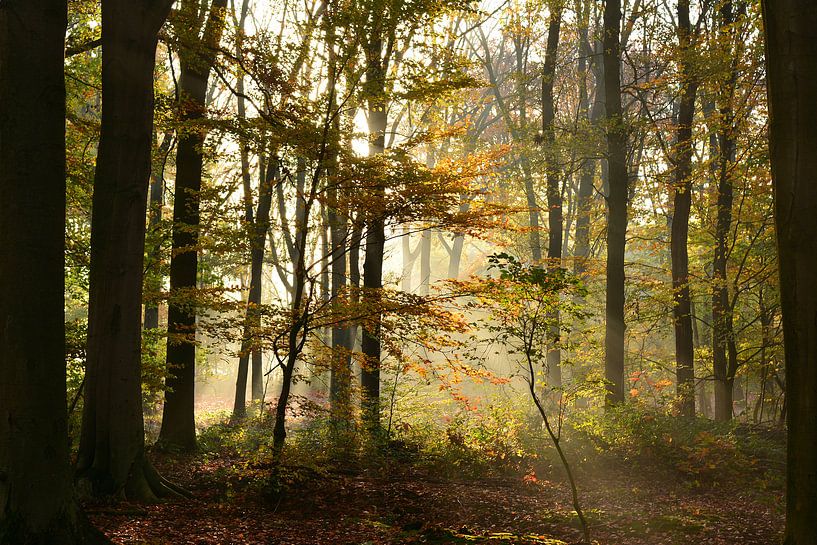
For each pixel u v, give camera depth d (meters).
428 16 10.20
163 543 7.25
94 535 5.94
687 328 19.42
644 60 18.78
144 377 12.15
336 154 10.23
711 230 19.86
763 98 17.64
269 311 10.44
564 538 8.27
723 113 18.38
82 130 12.99
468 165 10.79
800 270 5.39
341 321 10.66
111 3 9.20
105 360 9.25
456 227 11.00
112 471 9.13
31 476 5.53
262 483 9.72
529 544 7.66
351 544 7.80
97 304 9.27
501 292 10.16
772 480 11.33
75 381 12.57
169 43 12.30
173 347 14.10
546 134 20.03
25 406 5.51
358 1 9.45
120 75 9.21
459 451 13.05
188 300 11.28
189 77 14.16
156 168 19.50
